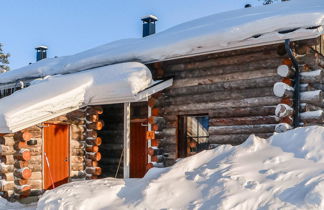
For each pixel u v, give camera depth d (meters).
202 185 6.58
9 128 9.55
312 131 7.25
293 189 5.86
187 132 10.90
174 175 7.26
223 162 7.27
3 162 10.19
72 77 11.47
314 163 6.48
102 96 10.40
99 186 7.57
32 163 10.69
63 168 11.47
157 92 10.88
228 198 5.91
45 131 11.07
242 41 9.03
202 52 9.74
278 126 8.55
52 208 6.81
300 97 8.89
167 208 6.18
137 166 12.88
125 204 6.58
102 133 13.90
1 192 10.10
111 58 11.84
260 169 6.67
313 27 8.25
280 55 9.09
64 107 10.34
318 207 5.32
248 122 9.45
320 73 8.75
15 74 15.25
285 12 9.54
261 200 5.84
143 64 10.86
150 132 10.69
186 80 10.58
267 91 9.27
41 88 11.29
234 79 9.77
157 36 12.95
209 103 10.13
